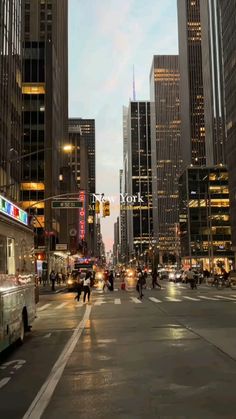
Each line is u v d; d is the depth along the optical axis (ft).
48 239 223.71
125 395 26.66
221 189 470.80
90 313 79.97
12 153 222.69
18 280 45.01
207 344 44.16
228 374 31.45
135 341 47.09
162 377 31.01
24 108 319.06
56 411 23.77
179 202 520.83
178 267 442.50
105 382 29.96
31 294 54.08
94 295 136.98
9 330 39.22
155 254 597.11
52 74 325.01
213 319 66.44
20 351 43.06
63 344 46.93
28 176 309.22
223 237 463.42
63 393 27.43
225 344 43.91
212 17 535.19
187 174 473.26
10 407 24.75
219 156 520.01
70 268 381.40
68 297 133.28
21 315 46.70
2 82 208.64
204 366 34.27
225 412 23.04
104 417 22.62
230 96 351.46
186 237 476.54
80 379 30.99
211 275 259.19
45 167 311.27
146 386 28.71
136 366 34.83
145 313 77.51
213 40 534.37
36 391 28.17
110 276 164.04
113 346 44.37
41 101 321.32
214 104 536.01
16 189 230.89
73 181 451.53
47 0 417.49
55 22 415.85
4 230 39.14
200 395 26.30
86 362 36.83
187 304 96.48
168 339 47.88
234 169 343.67
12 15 230.07
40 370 34.53
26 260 50.83
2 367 35.81
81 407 24.41
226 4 358.64
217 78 521.65
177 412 23.15
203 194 469.98
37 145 314.14
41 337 52.13
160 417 22.38
